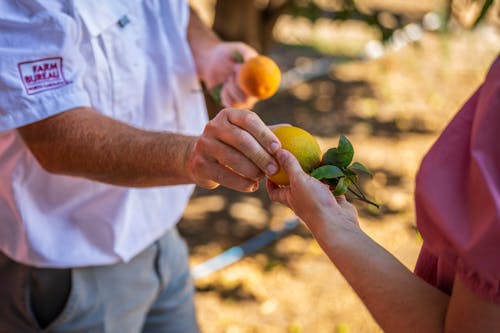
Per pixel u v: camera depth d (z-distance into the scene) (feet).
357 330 6.18
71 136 3.08
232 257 7.06
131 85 3.50
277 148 2.53
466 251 1.89
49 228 3.53
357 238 2.26
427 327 2.10
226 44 4.10
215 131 2.68
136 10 3.46
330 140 9.89
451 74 12.56
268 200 8.14
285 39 13.48
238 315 6.27
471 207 1.93
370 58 12.99
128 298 3.87
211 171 2.79
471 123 2.02
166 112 3.77
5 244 3.57
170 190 3.92
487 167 1.90
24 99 3.01
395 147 9.81
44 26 3.02
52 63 3.06
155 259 4.03
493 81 1.96
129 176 3.08
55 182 3.43
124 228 3.63
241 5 6.01
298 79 11.91
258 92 3.83
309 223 2.35
